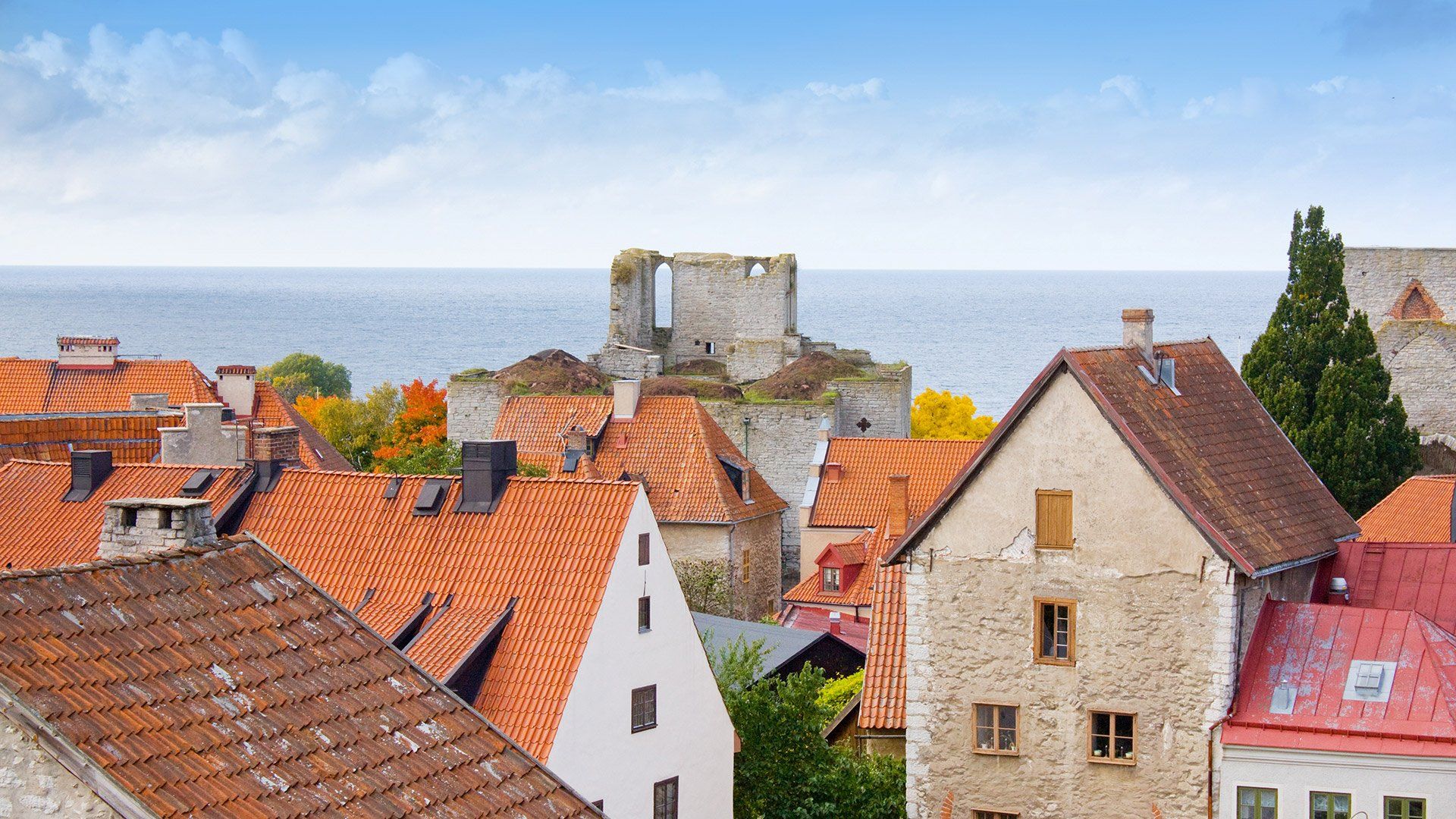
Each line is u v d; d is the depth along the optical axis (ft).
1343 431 262.67
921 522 133.28
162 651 67.26
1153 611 126.62
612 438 283.38
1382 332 313.53
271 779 64.03
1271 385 272.10
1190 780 125.49
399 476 141.08
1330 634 127.03
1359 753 118.32
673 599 134.82
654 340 420.36
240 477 145.79
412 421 409.90
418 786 68.54
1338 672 124.16
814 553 267.59
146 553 74.84
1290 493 141.38
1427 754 116.47
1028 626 130.82
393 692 72.90
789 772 146.82
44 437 172.96
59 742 59.52
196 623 69.87
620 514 130.00
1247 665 126.62
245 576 74.18
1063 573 129.49
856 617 225.35
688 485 273.75
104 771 59.26
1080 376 128.06
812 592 238.27
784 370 360.69
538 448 286.05
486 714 120.16
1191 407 139.64
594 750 123.95
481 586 128.47
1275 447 146.20
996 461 131.44
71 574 67.97
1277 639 127.85
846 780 143.84
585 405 292.20
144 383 263.90
